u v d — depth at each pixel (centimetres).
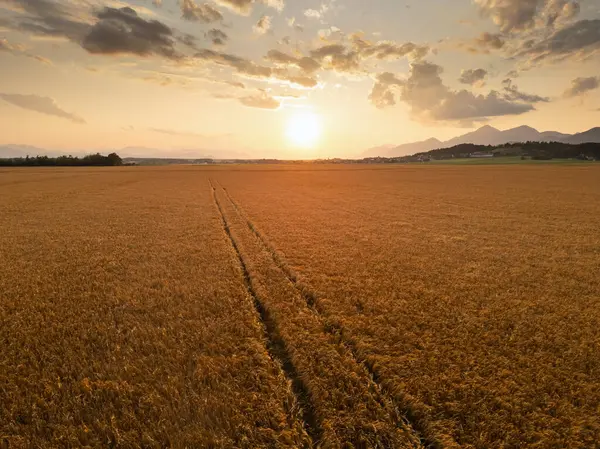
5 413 405
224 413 396
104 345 546
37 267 991
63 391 440
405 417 406
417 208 2345
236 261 1059
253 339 570
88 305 714
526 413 404
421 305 713
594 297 755
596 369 488
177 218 1909
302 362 504
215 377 460
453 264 1022
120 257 1099
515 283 852
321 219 1891
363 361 513
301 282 855
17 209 2259
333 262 1045
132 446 357
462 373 479
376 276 909
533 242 1320
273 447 361
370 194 3366
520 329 609
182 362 505
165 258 1092
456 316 661
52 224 1716
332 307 700
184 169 10962
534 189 3769
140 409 405
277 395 434
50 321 638
